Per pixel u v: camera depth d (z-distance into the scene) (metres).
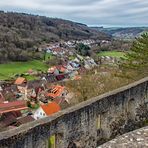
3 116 49.12
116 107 11.34
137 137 8.06
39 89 86.31
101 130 10.99
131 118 12.20
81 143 9.98
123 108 11.70
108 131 11.03
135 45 30.11
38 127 8.58
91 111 10.28
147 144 7.64
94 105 10.38
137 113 12.41
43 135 8.74
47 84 94.31
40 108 48.22
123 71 26.88
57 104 49.44
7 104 62.16
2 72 116.25
